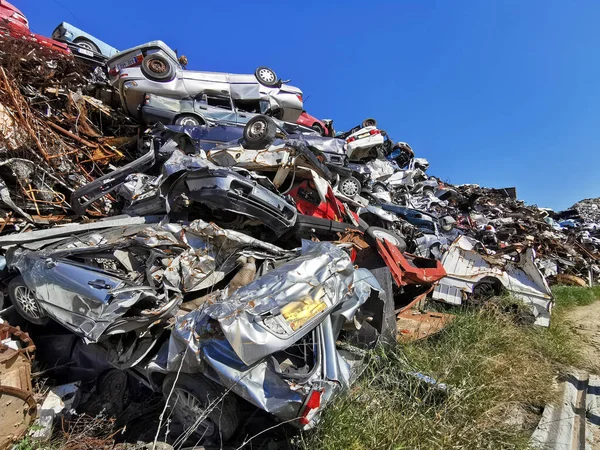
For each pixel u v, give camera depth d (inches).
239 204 192.7
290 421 103.4
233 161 239.9
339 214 251.0
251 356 104.3
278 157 234.7
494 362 164.4
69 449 108.4
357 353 148.3
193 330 112.2
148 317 121.6
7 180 240.2
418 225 406.6
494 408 135.9
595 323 301.1
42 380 143.6
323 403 106.3
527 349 190.4
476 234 495.8
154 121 356.2
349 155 479.5
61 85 334.6
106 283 125.5
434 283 232.1
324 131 584.1
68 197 272.4
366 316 167.8
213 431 116.7
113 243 144.1
